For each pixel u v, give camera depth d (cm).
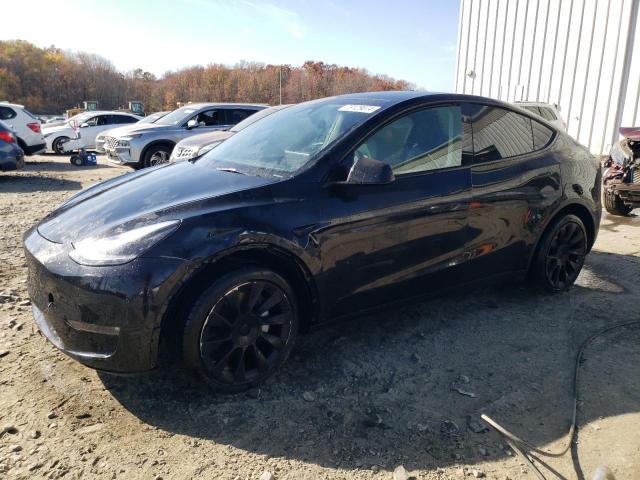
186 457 226
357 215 291
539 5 1636
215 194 272
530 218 377
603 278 467
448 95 352
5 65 8538
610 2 1454
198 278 254
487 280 371
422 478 217
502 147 370
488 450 235
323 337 344
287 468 222
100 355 243
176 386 279
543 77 1647
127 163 1149
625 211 741
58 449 228
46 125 2125
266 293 274
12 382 277
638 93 1418
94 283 236
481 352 327
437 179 326
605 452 234
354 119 320
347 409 264
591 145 1541
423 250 324
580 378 296
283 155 316
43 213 722
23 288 409
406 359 316
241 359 269
